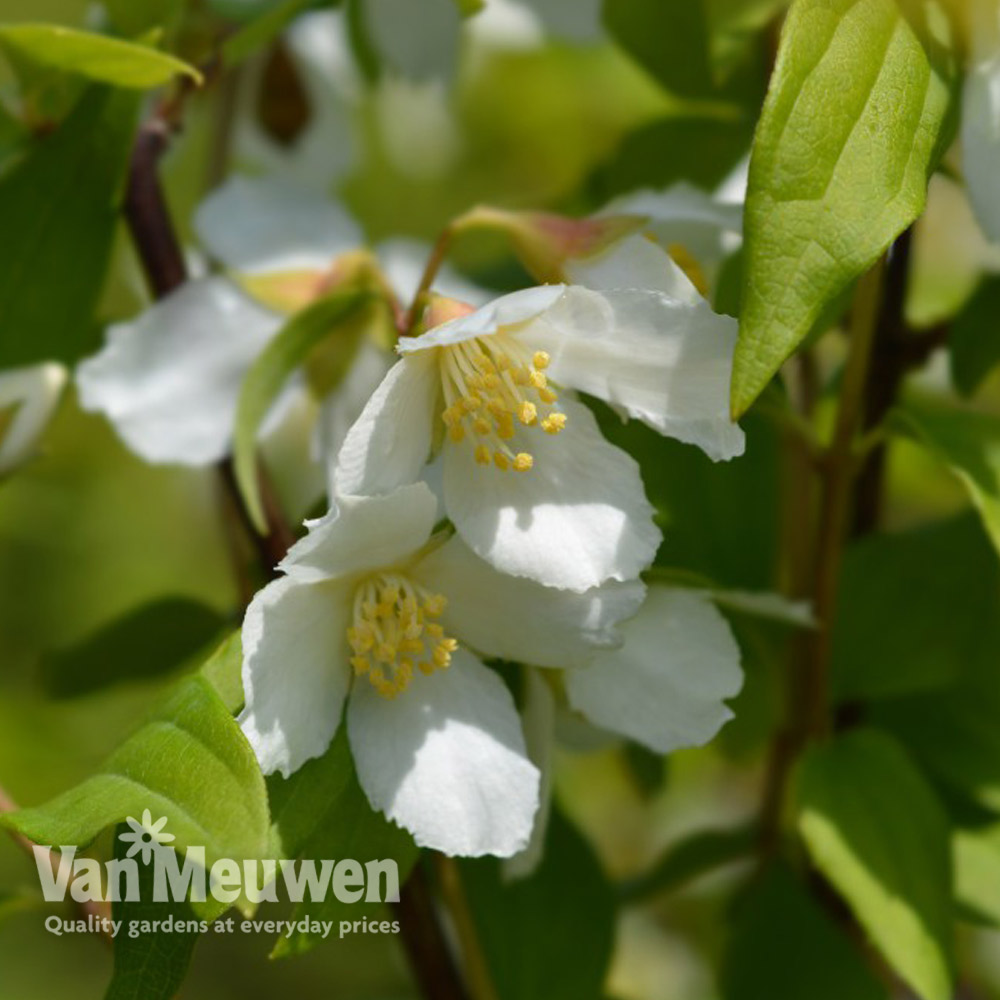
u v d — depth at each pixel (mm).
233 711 293
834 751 342
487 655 306
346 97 439
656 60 379
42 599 603
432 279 322
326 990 635
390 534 297
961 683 370
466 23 434
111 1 352
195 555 601
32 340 354
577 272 316
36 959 654
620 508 301
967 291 392
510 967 358
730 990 370
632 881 408
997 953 444
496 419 302
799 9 286
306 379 352
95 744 427
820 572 348
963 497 436
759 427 371
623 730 314
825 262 282
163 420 358
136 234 362
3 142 350
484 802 298
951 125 305
